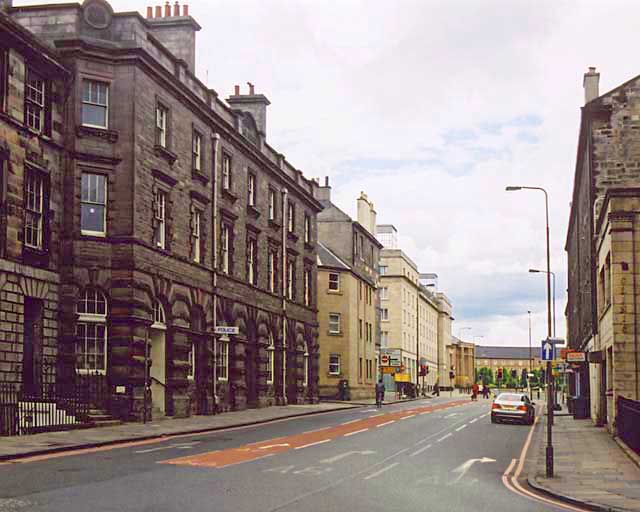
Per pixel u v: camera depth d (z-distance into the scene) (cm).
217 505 1373
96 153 3244
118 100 3309
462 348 19388
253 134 4872
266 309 4975
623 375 2938
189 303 3797
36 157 3002
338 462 2109
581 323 5322
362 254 8012
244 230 4625
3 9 3338
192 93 3831
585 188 4638
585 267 4759
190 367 3897
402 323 10881
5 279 2755
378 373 8731
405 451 2484
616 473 2009
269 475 1791
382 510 1386
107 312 3228
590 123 4241
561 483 1816
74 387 3028
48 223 3073
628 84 4219
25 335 2988
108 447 2350
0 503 1345
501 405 4012
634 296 2936
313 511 1348
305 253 5878
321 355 7112
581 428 3656
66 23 3303
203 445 2453
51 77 3130
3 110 2770
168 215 3619
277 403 5172
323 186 7706
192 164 3909
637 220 2952
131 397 3203
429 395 10838
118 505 1344
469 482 1822
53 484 1573
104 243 3228
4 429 2498
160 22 4147
